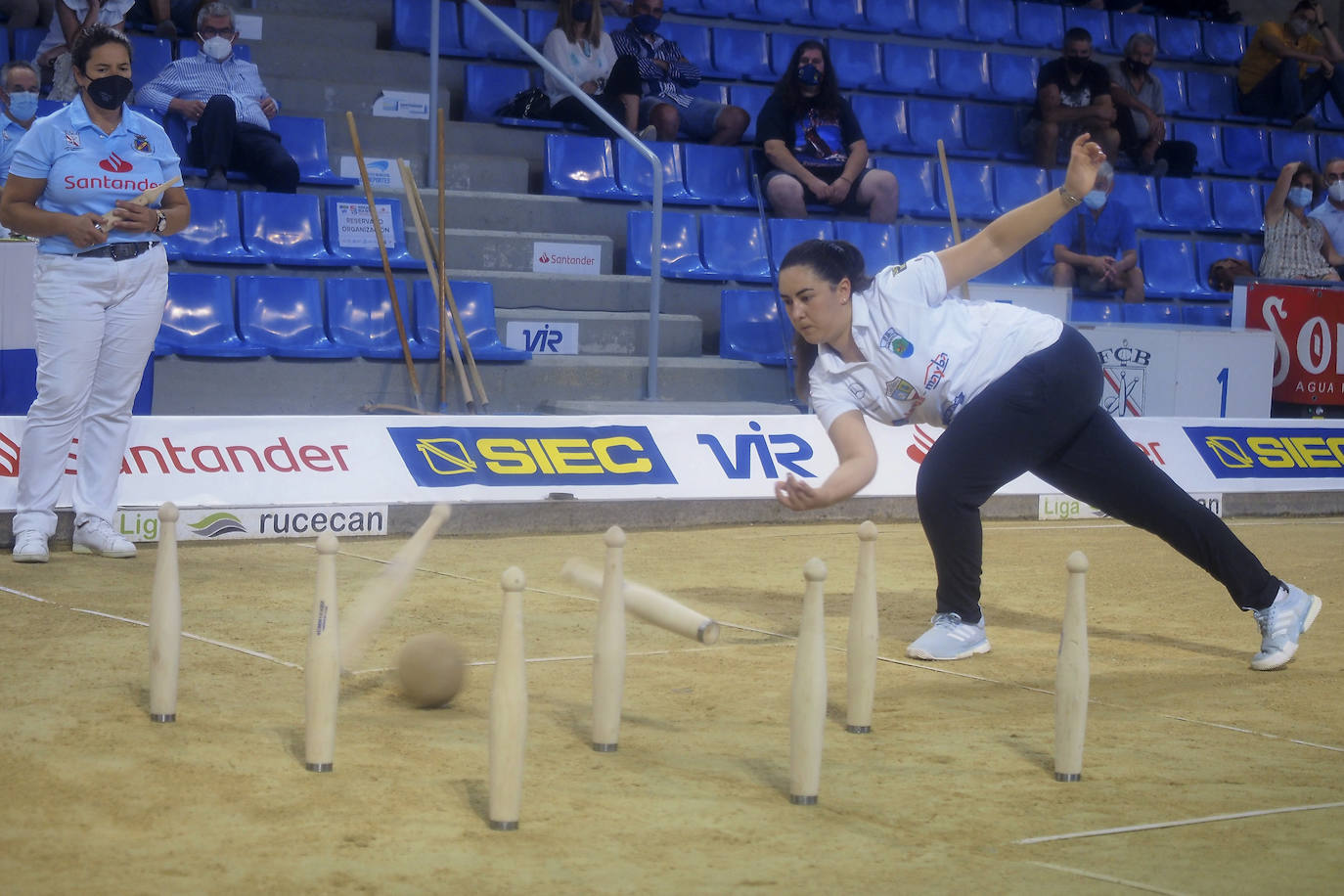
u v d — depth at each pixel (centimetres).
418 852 315
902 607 646
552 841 325
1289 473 1041
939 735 434
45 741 390
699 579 698
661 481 873
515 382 1073
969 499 532
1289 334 1184
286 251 1077
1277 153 1677
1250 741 437
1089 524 956
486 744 406
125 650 504
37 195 657
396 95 1291
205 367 988
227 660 496
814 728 358
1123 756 415
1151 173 1531
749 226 1245
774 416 933
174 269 1041
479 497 821
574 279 1162
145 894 285
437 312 1080
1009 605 659
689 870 309
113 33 654
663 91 1365
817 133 1288
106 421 698
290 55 1284
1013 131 1544
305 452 793
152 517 744
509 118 1295
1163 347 1105
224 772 369
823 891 299
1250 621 638
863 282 513
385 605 485
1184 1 1864
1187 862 323
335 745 391
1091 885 306
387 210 1121
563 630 571
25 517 684
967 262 514
